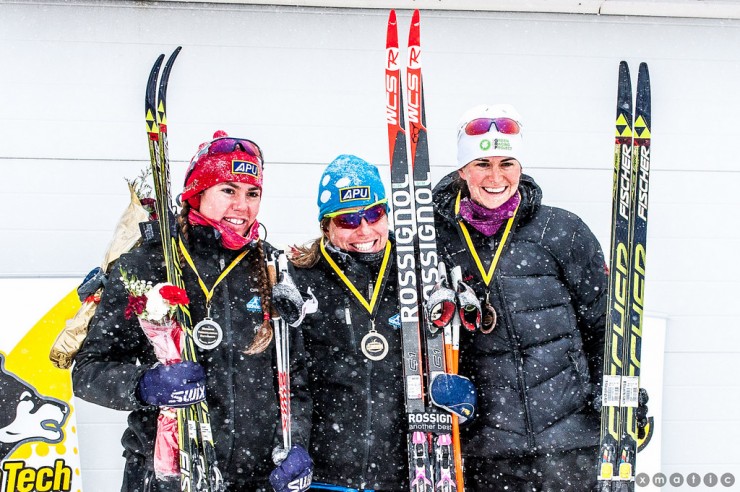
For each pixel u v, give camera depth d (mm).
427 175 3852
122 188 4797
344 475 3521
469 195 3764
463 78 4977
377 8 4945
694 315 4988
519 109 4988
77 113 4789
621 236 3918
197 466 3350
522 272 3656
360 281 3621
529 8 4945
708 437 4949
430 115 4953
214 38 4871
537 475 3584
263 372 3449
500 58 4992
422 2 4891
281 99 4902
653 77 5062
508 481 3625
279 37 4906
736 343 4992
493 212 3689
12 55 4758
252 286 3508
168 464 3322
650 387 4785
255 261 3539
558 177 4996
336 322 3578
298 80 4910
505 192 3666
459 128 3785
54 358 3627
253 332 3449
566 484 3588
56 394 4492
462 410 3477
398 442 3562
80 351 3449
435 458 3545
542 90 5008
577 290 3742
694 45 5074
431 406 3562
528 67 5004
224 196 3449
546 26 5012
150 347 3488
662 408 4875
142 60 4828
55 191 4762
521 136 3719
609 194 5012
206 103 4859
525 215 3736
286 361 3408
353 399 3535
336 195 3553
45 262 4734
